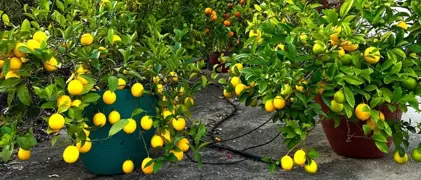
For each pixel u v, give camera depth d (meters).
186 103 2.24
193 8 4.12
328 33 1.96
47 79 2.01
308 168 2.05
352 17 2.10
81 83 1.91
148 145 2.39
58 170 2.52
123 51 2.10
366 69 1.95
